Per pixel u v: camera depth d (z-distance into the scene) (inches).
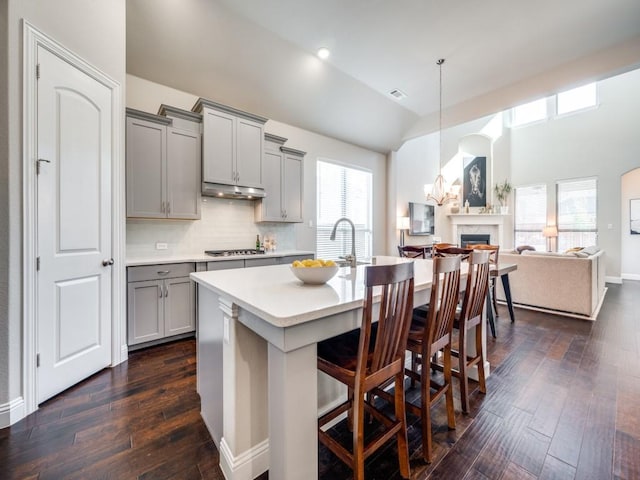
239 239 152.6
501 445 59.3
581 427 64.4
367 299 41.1
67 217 78.5
